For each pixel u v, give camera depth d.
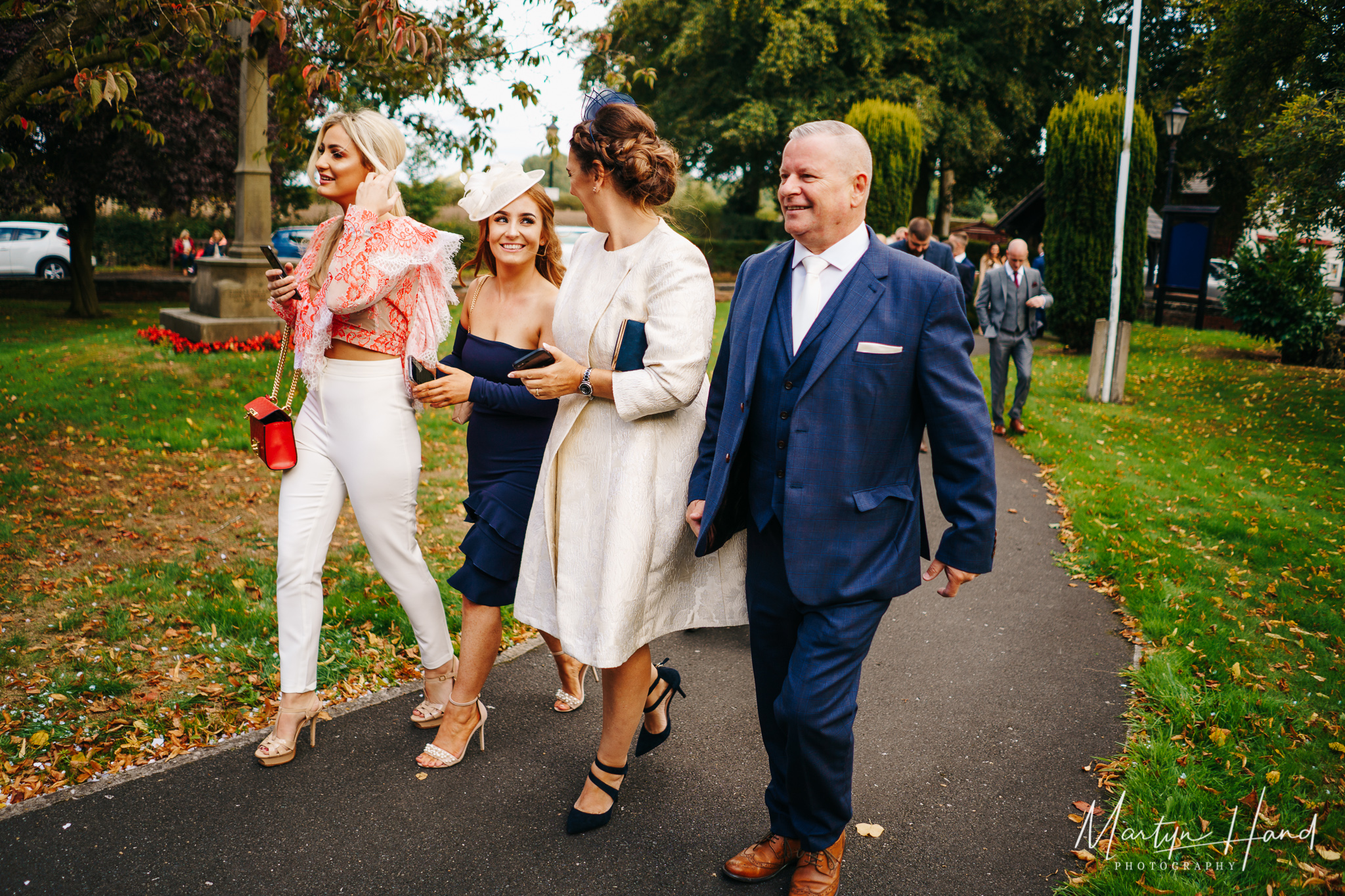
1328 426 9.88
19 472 6.36
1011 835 2.91
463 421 3.36
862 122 17.38
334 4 5.47
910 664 4.21
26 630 4.12
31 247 24.98
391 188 3.11
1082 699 3.87
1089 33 27.61
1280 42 14.77
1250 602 4.93
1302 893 2.58
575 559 2.77
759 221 38.16
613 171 2.67
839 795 2.45
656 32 29.47
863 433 2.39
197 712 3.49
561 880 2.64
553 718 3.59
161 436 7.48
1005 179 33.12
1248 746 3.40
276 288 3.18
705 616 2.87
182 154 17.23
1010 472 8.06
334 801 2.98
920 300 2.36
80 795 2.95
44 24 5.39
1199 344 16.64
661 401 2.62
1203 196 31.58
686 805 3.04
